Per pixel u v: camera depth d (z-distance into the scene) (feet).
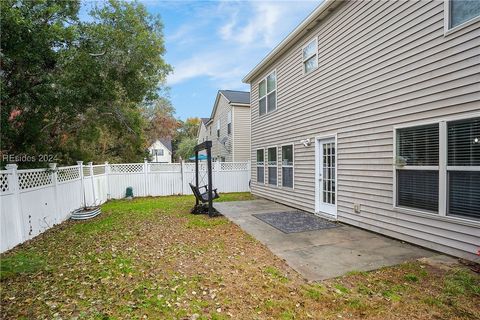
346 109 20.11
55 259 13.70
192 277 11.48
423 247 14.46
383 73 16.74
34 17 17.67
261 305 9.23
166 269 12.37
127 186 41.81
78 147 34.04
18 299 9.62
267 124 34.94
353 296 9.66
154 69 26.81
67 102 21.07
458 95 12.55
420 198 14.66
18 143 21.29
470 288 9.72
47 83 19.58
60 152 28.45
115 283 10.91
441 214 13.39
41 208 19.40
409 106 15.01
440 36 13.34
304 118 26.05
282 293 10.04
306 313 8.72
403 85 15.37
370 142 17.88
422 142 14.44
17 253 14.58
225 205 30.48
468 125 12.30
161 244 16.21
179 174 44.68
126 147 57.16
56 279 11.30
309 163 25.32
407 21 15.08
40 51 17.98
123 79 24.85
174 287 10.55
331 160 22.40
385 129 16.67
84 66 20.52
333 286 10.45
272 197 33.78
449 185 13.17
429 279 10.75
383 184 16.88
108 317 8.41
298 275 11.56
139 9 25.85
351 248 14.84
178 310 8.92
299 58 26.84
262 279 11.23
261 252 14.57
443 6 13.19
